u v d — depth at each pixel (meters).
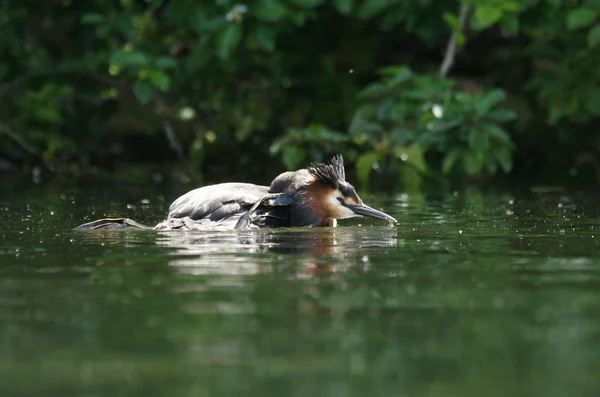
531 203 14.48
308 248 9.89
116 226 11.55
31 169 22.00
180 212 11.92
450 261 9.03
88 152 23.05
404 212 13.38
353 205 12.18
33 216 12.98
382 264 8.86
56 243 10.28
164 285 7.91
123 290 7.75
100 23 19.17
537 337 6.38
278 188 12.43
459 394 5.34
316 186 12.23
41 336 6.43
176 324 6.69
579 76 18.77
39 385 5.50
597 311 7.03
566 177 19.70
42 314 6.98
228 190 12.20
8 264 8.91
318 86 21.55
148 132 22.72
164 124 21.36
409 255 9.39
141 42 18.78
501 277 8.23
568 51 19.00
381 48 22.97
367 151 17.62
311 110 21.62
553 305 7.21
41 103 19.30
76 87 20.88
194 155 20.58
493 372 5.68
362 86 22.55
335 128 21.36
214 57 19.39
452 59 18.88
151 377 5.62
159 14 20.58
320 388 5.44
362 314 6.96
